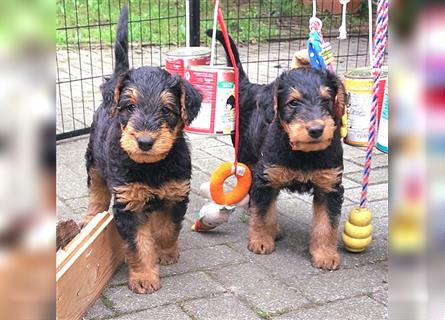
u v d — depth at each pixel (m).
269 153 2.78
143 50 7.65
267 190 2.87
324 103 2.58
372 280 2.64
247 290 2.53
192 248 2.95
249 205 3.06
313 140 2.44
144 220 2.58
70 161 4.20
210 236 3.10
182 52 3.39
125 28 2.96
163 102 2.37
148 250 2.56
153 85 2.38
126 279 2.63
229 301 2.44
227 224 3.27
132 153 2.28
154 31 7.98
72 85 6.30
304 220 3.36
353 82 2.90
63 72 6.77
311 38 2.96
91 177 3.08
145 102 2.34
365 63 6.77
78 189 3.69
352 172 4.10
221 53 6.51
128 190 2.46
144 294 2.48
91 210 3.14
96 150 2.88
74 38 7.88
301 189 2.86
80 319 2.27
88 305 2.35
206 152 4.48
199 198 3.62
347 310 2.37
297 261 2.83
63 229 2.33
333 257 2.78
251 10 8.01
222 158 4.35
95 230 2.46
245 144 3.21
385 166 4.22
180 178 2.56
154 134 2.26
